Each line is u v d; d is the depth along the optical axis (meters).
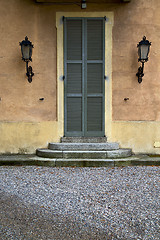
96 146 5.96
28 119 6.29
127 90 6.30
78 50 6.27
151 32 6.32
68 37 6.27
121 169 5.25
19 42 6.16
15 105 6.28
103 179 4.54
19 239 2.54
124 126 6.27
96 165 5.50
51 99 6.28
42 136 6.27
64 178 4.59
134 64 6.29
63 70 6.27
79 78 6.29
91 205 3.41
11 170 5.14
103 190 3.98
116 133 6.28
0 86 6.27
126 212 3.20
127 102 6.29
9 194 3.77
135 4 6.28
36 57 6.28
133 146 6.27
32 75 6.20
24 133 6.27
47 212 3.18
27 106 6.29
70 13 6.25
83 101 6.28
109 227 2.81
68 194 3.80
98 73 6.29
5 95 6.28
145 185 4.21
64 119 6.27
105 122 6.28
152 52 6.31
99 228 2.79
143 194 3.81
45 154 5.86
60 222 2.92
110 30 6.27
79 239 2.55
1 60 6.28
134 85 6.30
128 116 6.29
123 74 6.29
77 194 3.80
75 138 6.19
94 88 6.29
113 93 6.29
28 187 4.09
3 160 5.57
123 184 4.27
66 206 3.37
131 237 2.60
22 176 4.71
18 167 5.40
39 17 6.27
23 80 6.28
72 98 6.29
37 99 6.29
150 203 3.47
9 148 6.26
